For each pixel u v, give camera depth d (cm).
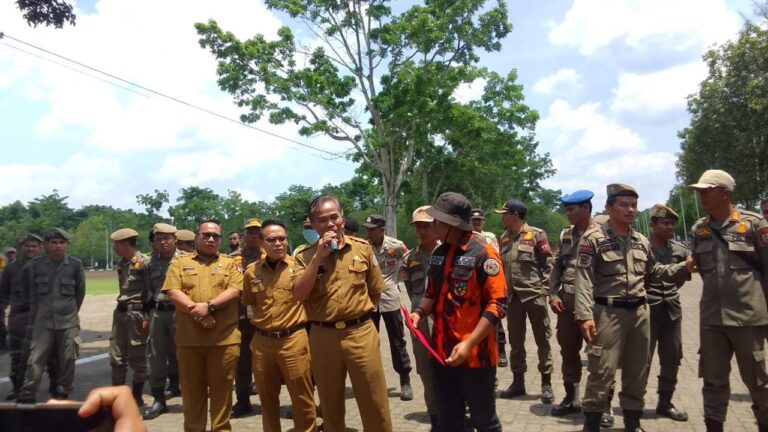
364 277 410
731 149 2778
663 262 594
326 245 387
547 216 6662
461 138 2670
